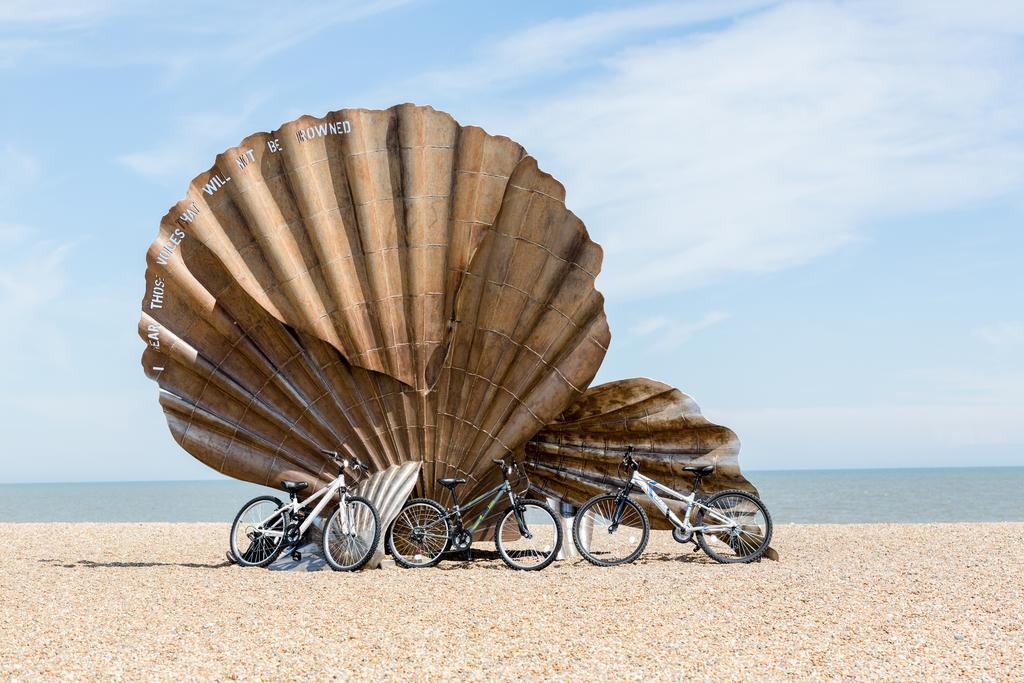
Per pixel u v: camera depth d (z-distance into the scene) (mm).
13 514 41906
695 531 10938
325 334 11359
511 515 10680
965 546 12367
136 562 11523
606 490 11797
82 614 7547
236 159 11539
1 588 9055
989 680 5258
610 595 8273
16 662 5832
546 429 11992
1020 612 7352
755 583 8914
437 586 8969
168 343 11477
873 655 5867
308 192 11555
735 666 5613
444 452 11516
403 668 5629
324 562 10695
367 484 11250
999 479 126250
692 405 11523
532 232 11547
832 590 8484
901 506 41906
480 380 11539
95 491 130000
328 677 5430
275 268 11406
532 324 11531
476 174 11734
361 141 11672
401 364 11453
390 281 11547
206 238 11383
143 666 5695
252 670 5590
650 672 5492
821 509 38938
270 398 11609
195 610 7699
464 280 11602
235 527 11172
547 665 5688
